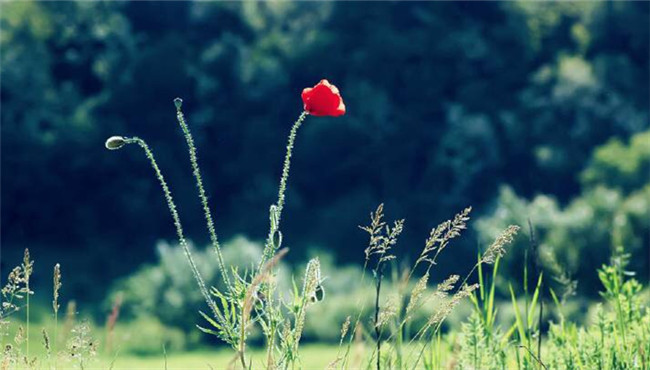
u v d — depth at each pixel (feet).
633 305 16.35
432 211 202.49
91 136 201.57
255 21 236.84
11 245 195.21
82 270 184.24
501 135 212.43
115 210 200.54
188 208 204.74
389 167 212.02
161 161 205.98
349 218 202.49
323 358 82.48
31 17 213.87
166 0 228.22
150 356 100.32
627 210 95.86
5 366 12.43
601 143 209.56
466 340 14.88
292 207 207.21
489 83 222.48
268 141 213.25
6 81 204.03
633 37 231.91
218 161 210.79
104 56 214.28
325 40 225.15
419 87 220.23
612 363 14.65
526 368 14.30
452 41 223.71
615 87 218.79
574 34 232.94
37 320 120.98
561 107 213.46
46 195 199.62
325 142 211.82
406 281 12.51
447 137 206.59
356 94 216.13
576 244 84.48
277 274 12.00
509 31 227.20
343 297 113.91
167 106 209.77
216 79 215.51
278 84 219.20
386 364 12.76
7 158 198.49
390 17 228.63
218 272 104.68
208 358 87.20
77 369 12.12
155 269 124.26
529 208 95.40
